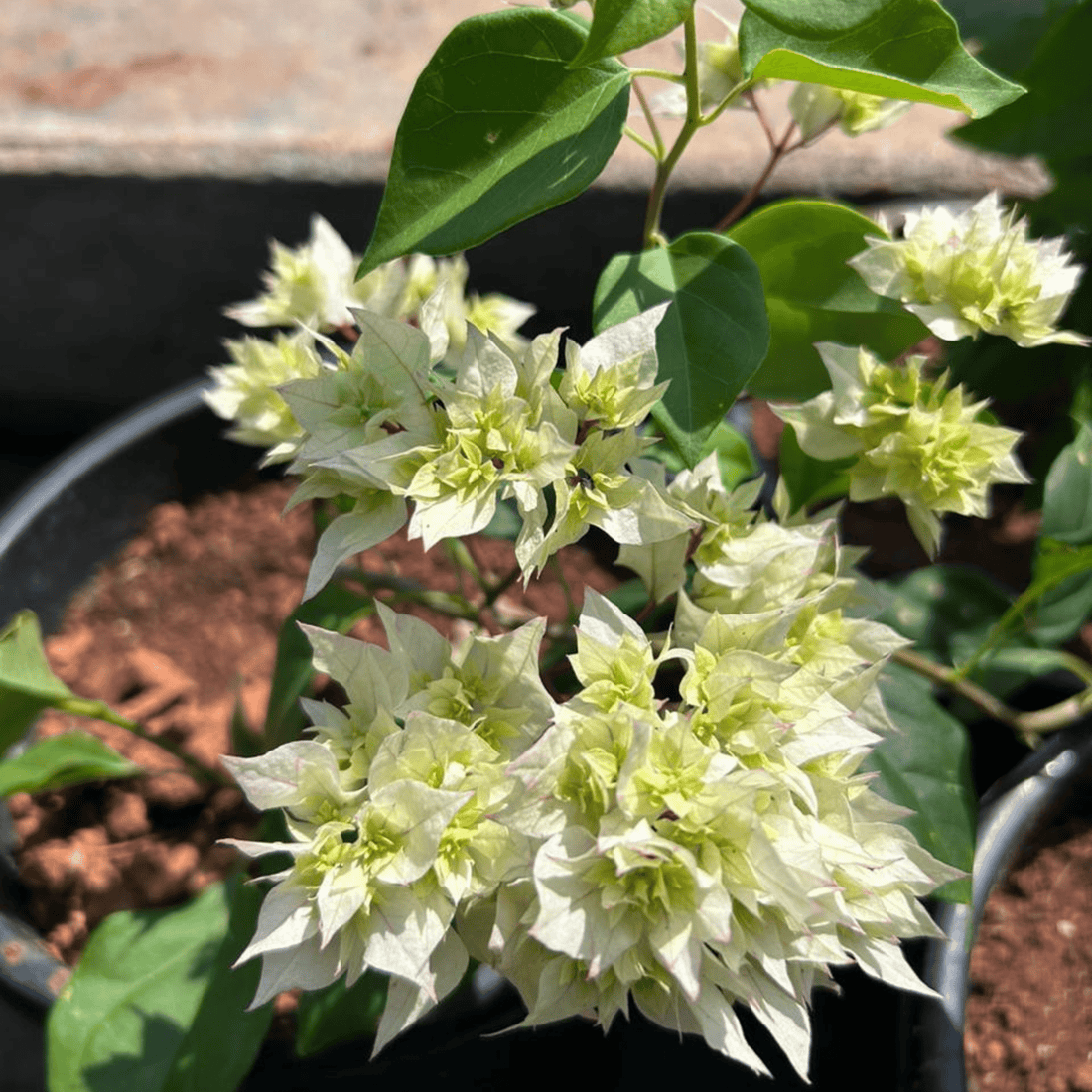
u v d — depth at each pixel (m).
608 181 0.62
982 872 0.42
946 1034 0.38
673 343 0.34
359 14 0.78
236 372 0.43
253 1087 0.44
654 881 0.28
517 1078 0.47
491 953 0.31
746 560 0.34
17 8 0.78
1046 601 0.47
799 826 0.29
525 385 0.31
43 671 0.42
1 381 0.73
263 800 0.30
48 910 0.50
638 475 0.33
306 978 0.29
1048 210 0.54
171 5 0.78
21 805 0.52
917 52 0.32
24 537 0.56
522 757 0.28
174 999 0.43
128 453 0.59
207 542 0.61
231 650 0.58
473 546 0.54
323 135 0.66
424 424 0.32
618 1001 0.30
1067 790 0.44
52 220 0.66
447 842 0.30
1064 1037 0.41
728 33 0.41
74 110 0.70
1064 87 0.47
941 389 0.37
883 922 0.31
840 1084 0.47
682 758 0.28
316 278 0.43
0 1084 0.54
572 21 0.33
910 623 0.48
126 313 0.70
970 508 0.36
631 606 0.43
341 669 0.31
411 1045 0.43
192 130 0.67
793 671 0.32
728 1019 0.28
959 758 0.40
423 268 0.44
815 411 0.37
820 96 0.40
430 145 0.32
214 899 0.47
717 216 0.64
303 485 0.33
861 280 0.39
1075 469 0.42
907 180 0.63
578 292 0.67
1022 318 0.36
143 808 0.52
